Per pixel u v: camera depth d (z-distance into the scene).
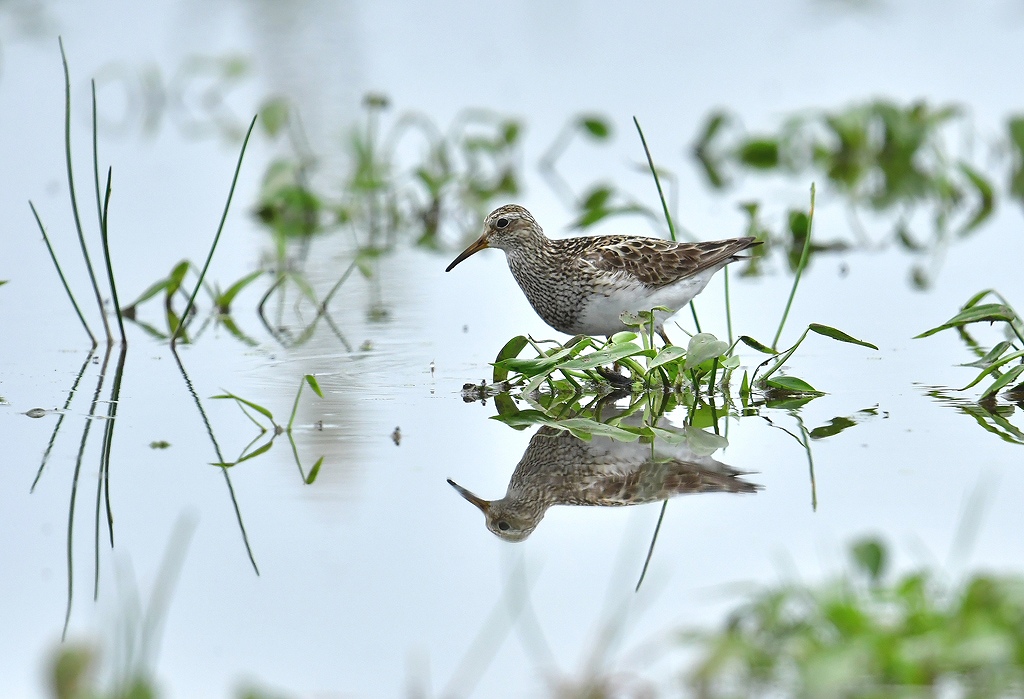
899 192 19.12
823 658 6.23
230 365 12.48
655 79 24.38
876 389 11.45
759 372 12.02
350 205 18.73
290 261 16.70
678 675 6.72
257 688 6.41
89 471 9.54
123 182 19.38
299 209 18.73
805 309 14.08
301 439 10.24
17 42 26.12
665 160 20.41
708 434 10.30
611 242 12.48
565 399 11.40
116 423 10.66
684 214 17.70
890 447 9.82
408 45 26.88
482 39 27.30
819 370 12.10
